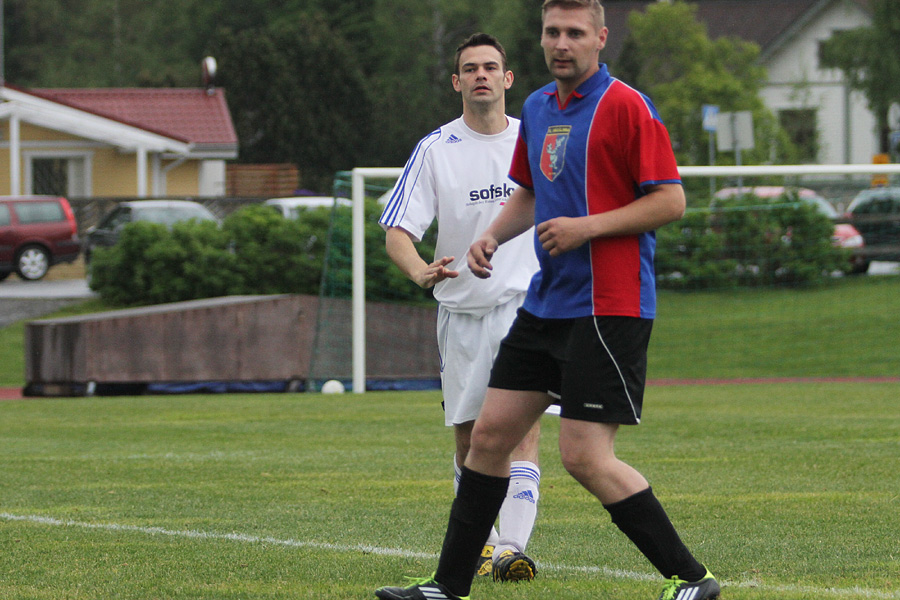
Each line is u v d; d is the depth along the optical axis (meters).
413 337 60.22
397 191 19.05
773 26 191.50
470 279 18.64
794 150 144.50
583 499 24.36
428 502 24.17
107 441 35.56
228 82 187.75
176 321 53.38
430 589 14.73
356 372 54.06
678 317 74.31
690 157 141.88
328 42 191.38
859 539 19.56
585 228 13.60
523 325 14.59
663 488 25.39
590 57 14.09
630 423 13.97
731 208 79.62
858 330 70.00
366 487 26.25
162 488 26.27
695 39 150.00
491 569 17.25
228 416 42.62
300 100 187.00
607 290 13.87
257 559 18.20
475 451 14.82
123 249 78.19
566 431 14.09
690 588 14.17
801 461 29.56
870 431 36.03
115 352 52.44
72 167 121.62
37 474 28.58
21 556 18.48
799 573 16.86
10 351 67.00
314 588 16.00
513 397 14.66
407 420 40.94
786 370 61.72
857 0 183.75
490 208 18.78
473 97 18.73
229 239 77.31
